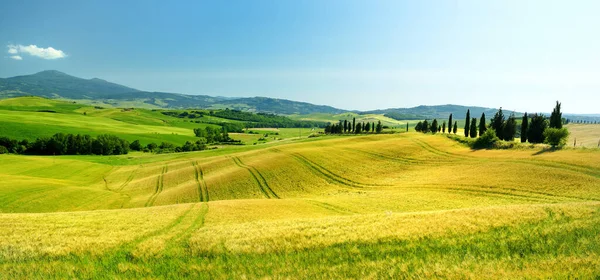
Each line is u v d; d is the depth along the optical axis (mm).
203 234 20406
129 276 14531
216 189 63906
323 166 72500
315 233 19484
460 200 40219
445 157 71750
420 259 14984
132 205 56844
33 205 50062
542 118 81875
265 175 69750
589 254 14039
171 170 92312
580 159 50250
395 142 96125
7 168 88312
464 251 15594
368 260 15289
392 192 48938
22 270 15117
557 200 35875
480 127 102000
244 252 16953
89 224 24062
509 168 52375
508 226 18422
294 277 13695
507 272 12938
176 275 14516
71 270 15125
